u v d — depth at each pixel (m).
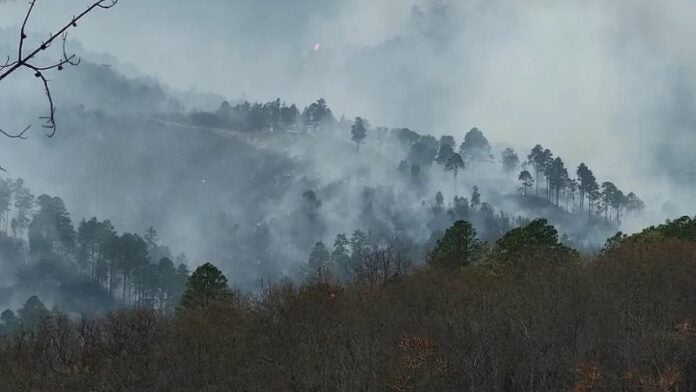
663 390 12.88
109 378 20.11
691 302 18.42
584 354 15.29
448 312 20.45
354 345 18.41
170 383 19.70
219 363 20.55
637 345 14.73
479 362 16.20
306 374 18.03
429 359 16.88
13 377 20.67
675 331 15.36
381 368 17.08
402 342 17.75
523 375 15.69
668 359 14.33
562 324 17.11
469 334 17.66
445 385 16.23
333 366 17.69
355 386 16.53
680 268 21.31
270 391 18.03
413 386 16.09
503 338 17.17
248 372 19.47
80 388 19.97
